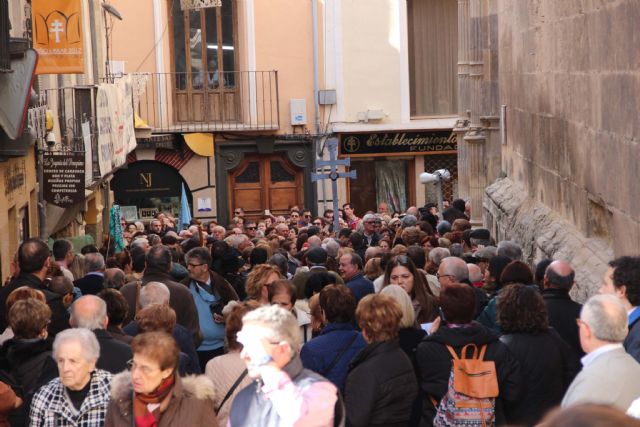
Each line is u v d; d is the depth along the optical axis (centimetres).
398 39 4344
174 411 730
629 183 1341
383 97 4359
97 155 2542
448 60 4438
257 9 4275
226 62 4288
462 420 872
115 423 729
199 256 1356
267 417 623
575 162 1734
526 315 921
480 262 1536
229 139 4278
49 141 2320
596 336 716
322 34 4319
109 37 4169
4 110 1609
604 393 695
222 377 870
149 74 4191
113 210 2803
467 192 3322
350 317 970
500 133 2825
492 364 880
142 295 1090
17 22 2041
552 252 1795
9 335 1056
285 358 625
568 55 1777
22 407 902
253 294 1170
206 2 3703
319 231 2525
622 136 1378
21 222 2061
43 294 1088
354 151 4359
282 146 4325
